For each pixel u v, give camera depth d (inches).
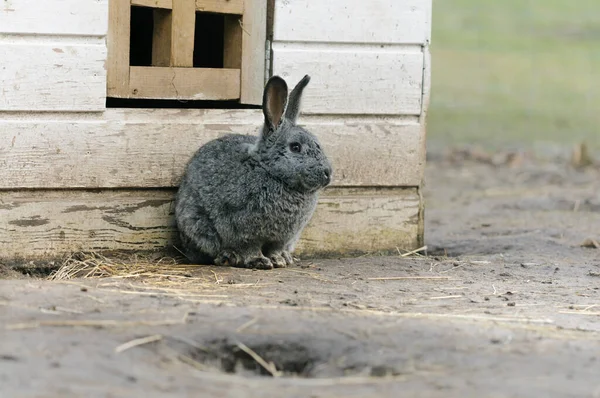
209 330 330.0
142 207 462.0
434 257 510.9
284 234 454.6
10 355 289.6
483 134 1038.4
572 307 401.1
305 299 388.2
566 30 1590.8
